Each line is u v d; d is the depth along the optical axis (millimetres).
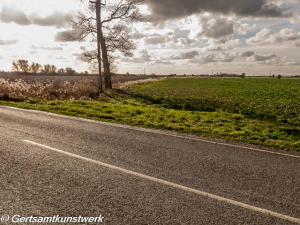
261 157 5754
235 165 5152
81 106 13953
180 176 4469
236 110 16938
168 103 19391
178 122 10117
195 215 3246
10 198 3504
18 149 5598
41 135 6934
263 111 16688
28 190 3744
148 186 4012
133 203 3479
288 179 4516
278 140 7484
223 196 3787
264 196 3840
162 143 6676
